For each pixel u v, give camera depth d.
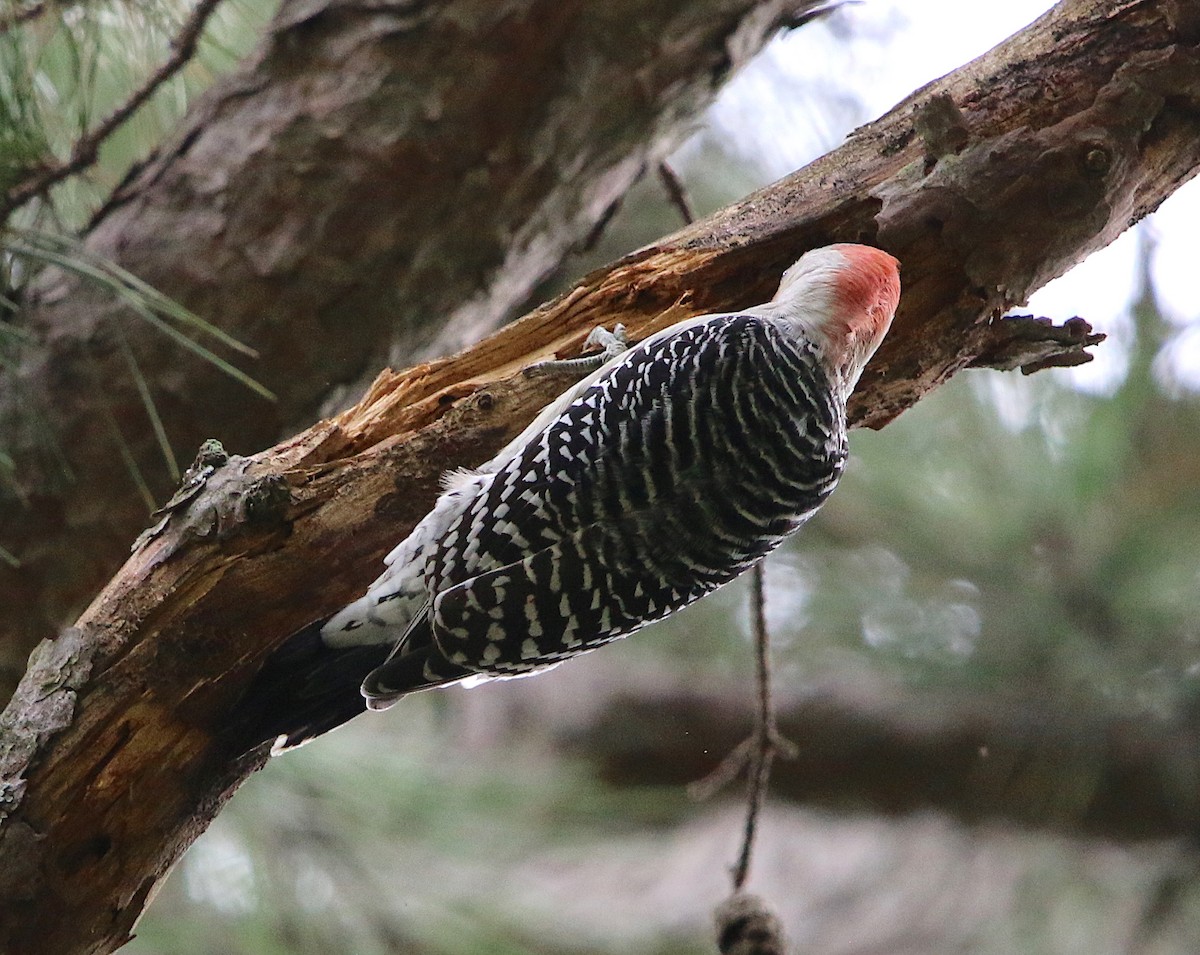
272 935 10.22
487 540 7.82
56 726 7.12
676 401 8.08
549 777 12.39
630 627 8.11
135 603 7.36
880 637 13.81
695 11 10.31
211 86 10.37
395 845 10.77
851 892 14.27
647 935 13.18
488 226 10.35
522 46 10.11
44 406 9.57
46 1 8.81
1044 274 8.29
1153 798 12.84
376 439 8.01
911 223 8.20
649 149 10.84
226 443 9.90
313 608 7.67
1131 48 8.30
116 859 7.22
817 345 8.16
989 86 8.41
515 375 8.31
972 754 13.34
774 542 8.41
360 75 10.14
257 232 9.95
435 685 7.78
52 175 8.60
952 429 13.32
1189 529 12.52
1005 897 13.40
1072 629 12.79
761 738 9.31
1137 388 12.55
